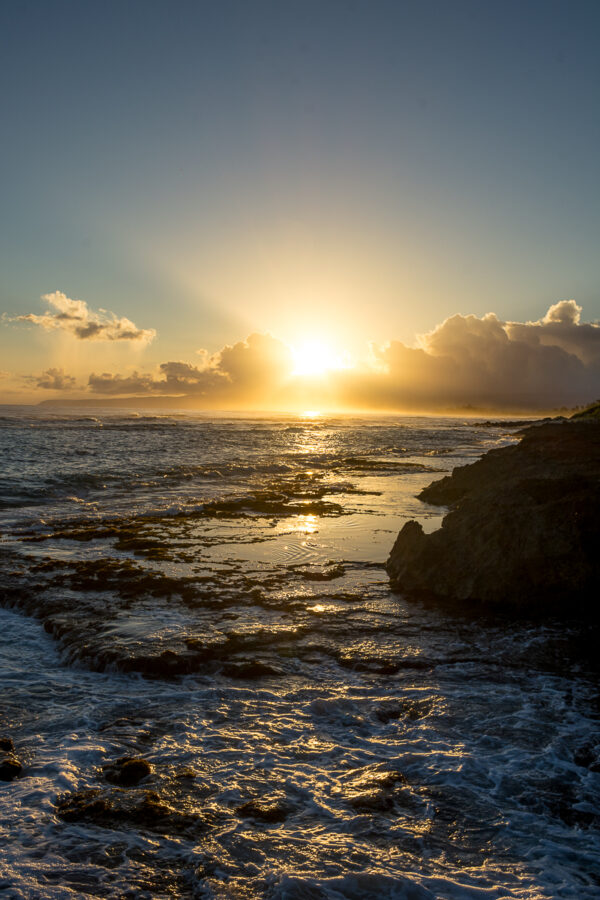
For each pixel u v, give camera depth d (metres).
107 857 3.66
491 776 4.73
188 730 5.44
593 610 8.90
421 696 6.25
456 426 111.75
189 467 28.53
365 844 3.84
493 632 8.22
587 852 3.84
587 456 18.55
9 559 11.55
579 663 7.21
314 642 7.73
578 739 5.38
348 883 3.46
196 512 17.17
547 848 3.86
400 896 3.36
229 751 5.07
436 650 7.55
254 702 6.07
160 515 16.83
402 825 4.06
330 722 5.67
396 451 43.28
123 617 8.41
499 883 3.50
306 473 27.97
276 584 10.26
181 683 6.54
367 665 7.04
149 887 3.41
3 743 4.99
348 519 16.45
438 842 3.89
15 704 5.88
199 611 8.80
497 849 3.84
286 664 7.05
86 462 29.97
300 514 17.14
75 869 3.54
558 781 4.68
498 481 17.89
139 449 39.28
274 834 3.93
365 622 8.51
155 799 4.29
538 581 9.23
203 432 63.53
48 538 13.52
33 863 3.57
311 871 3.56
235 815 4.14
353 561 11.98
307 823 4.07
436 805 4.31
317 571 11.12
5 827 3.92
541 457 19.06
